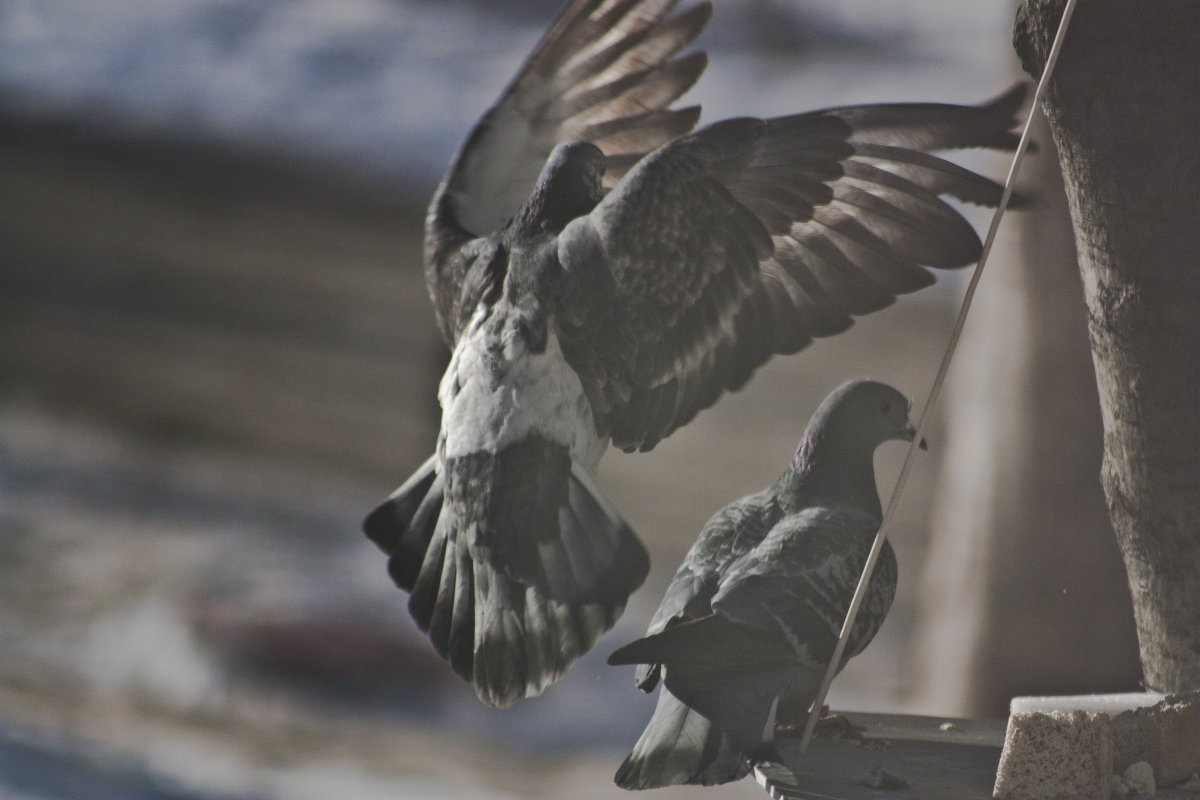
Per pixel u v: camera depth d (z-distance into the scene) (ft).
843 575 17.11
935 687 39.55
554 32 21.47
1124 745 16.70
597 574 16.80
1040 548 37.06
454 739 48.26
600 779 45.34
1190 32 16.29
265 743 46.24
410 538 17.99
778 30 131.64
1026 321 37.40
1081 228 17.97
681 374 17.19
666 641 16.30
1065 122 17.40
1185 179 16.78
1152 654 18.98
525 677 16.66
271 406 83.41
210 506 71.41
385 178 117.70
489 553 17.11
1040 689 37.06
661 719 16.40
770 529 17.85
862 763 17.01
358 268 101.30
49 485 72.59
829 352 86.79
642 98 21.61
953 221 17.51
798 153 16.99
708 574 17.52
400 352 89.15
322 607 56.95
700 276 16.90
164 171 116.16
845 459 18.08
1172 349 17.37
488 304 17.99
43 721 45.83
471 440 17.34
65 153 118.62
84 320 93.35
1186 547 18.01
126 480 74.43
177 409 82.84
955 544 39.17
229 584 59.98
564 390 17.19
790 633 16.52
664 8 21.63
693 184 16.71
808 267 17.60
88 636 54.03
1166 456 17.80
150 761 42.93
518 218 18.35
